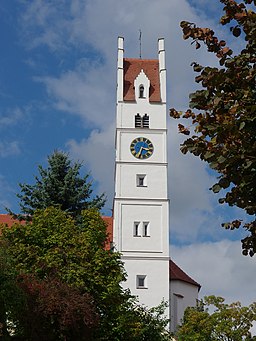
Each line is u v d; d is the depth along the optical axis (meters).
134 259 58.53
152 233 59.69
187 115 14.77
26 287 32.31
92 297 34.56
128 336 36.94
